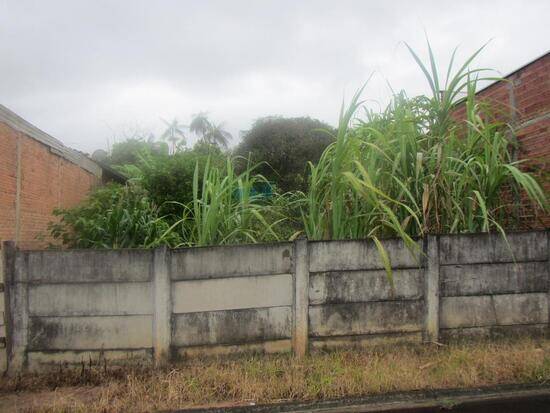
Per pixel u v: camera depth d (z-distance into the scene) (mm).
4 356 4477
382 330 4895
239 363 4602
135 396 3955
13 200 6406
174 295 4641
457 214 5145
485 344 4898
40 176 7395
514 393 3996
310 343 4812
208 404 3869
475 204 5316
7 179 6211
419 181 5121
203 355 4668
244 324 4727
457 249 4973
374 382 4070
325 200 5309
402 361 4508
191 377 4266
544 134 6047
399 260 4914
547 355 4531
